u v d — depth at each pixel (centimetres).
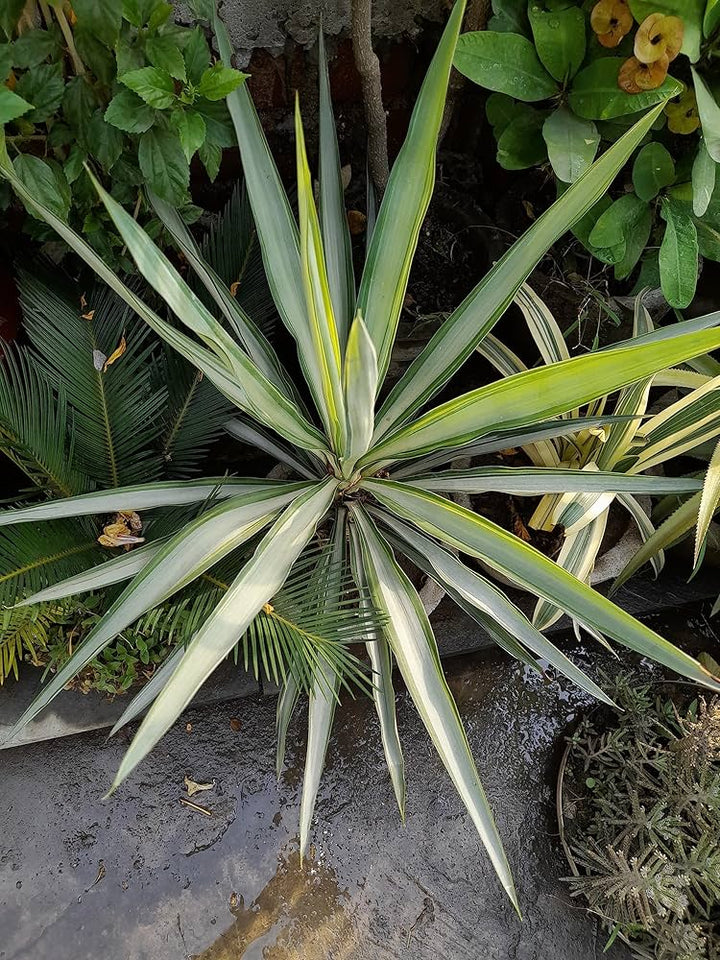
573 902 90
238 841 89
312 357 69
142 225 79
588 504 84
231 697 96
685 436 86
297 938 86
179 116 62
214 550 66
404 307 97
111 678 80
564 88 78
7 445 70
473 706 101
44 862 85
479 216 102
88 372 74
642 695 92
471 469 78
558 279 96
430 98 62
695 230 83
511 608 73
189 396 79
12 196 77
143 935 84
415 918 88
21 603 62
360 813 93
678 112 79
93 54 63
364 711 98
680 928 79
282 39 92
